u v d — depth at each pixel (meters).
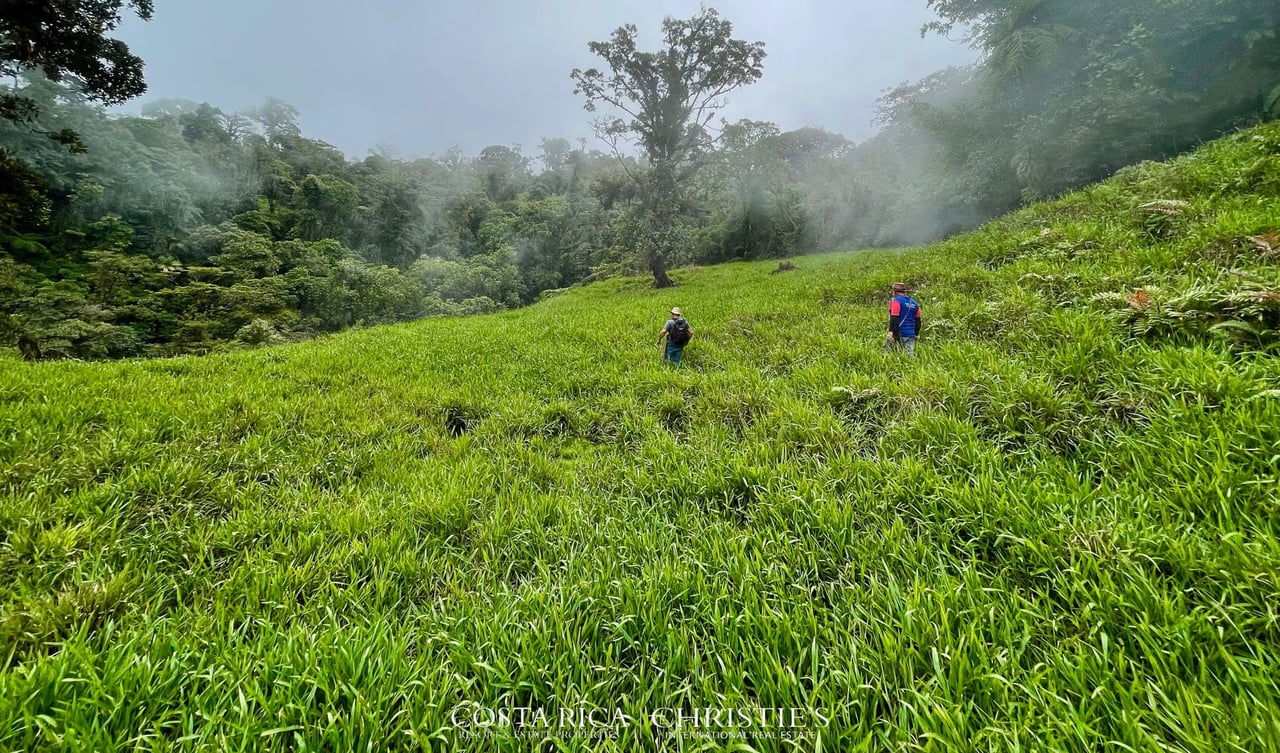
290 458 4.62
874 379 5.05
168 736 1.71
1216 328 3.75
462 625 2.28
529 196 101.38
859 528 2.91
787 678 1.78
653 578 2.47
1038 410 3.54
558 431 5.79
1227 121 15.93
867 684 1.74
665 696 1.82
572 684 1.85
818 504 3.07
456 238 82.56
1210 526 2.16
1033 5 18.98
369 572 2.89
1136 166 11.70
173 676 1.86
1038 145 19.73
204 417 5.39
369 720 1.66
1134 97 16.06
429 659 2.06
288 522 3.38
